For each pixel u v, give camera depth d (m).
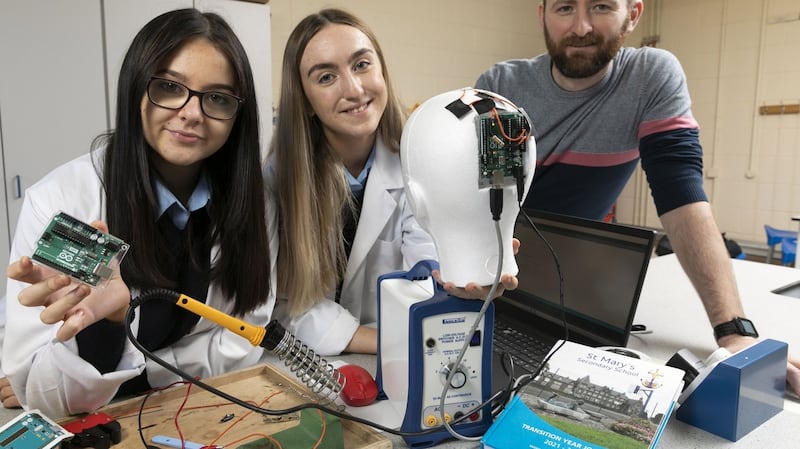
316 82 1.14
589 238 1.09
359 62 1.13
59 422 0.75
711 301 1.12
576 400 0.74
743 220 4.41
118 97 0.86
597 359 0.82
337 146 1.28
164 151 0.86
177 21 0.83
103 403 0.83
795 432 0.79
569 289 1.12
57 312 0.65
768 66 4.14
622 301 1.01
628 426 0.69
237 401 0.72
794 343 1.16
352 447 0.73
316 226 1.18
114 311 0.73
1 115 2.28
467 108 0.68
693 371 0.84
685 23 4.54
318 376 0.80
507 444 0.70
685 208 1.23
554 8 1.38
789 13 3.99
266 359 1.10
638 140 1.49
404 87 3.80
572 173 1.65
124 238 0.89
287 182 1.16
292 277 1.15
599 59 1.39
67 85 2.38
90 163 0.94
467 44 4.07
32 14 2.27
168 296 0.69
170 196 0.92
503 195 0.68
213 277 1.00
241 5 2.67
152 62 0.81
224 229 0.98
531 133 0.69
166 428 0.77
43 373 0.78
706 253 1.16
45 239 0.66
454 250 0.71
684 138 1.31
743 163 4.36
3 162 2.31
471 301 0.76
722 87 4.40
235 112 0.89
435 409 0.77
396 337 0.82
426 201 0.70
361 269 1.33
